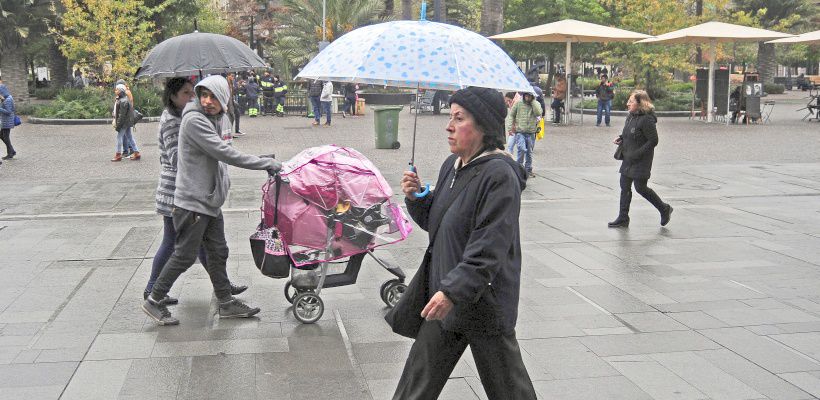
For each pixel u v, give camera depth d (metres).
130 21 28.16
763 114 30.23
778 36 24.12
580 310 6.37
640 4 31.08
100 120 25.44
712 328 5.96
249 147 17.94
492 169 3.31
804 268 7.71
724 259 8.07
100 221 9.95
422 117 28.05
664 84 33.28
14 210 10.67
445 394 4.78
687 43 28.80
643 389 4.84
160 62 7.06
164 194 6.14
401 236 6.24
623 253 8.34
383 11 43.47
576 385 4.89
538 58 49.25
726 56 45.84
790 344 5.61
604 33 24.31
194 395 4.72
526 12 39.94
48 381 4.91
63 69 41.62
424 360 3.49
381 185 6.13
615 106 31.50
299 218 5.93
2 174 14.01
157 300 5.96
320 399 4.68
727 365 5.22
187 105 5.72
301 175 5.90
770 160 16.03
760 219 10.19
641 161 9.37
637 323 6.06
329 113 24.48
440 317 3.21
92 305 6.48
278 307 6.49
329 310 6.40
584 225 9.79
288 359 5.32
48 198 11.60
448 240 3.41
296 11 42.25
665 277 7.38
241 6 53.00
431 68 3.44
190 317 6.19
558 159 16.36
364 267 7.77
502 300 3.36
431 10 50.69
